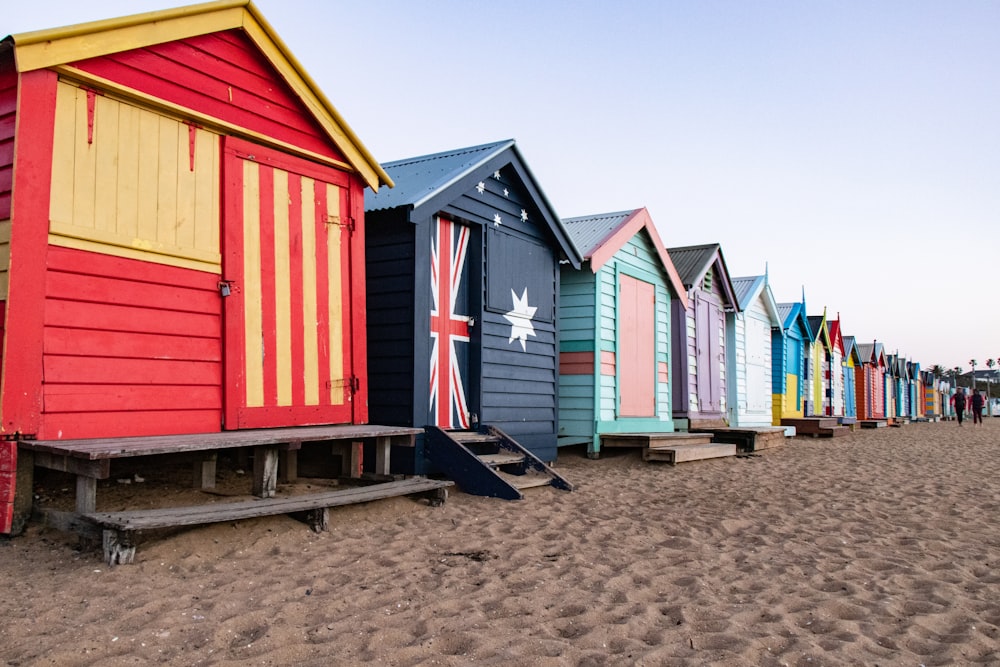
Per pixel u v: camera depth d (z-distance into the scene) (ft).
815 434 70.33
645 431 43.75
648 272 45.29
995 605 14.70
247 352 20.61
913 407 168.96
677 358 49.83
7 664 10.25
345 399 23.84
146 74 18.49
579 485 29.86
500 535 19.81
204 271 19.72
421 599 13.96
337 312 23.81
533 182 33.32
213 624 12.16
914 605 14.60
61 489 18.08
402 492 21.31
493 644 11.61
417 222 26.45
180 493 19.62
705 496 28.09
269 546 17.19
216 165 20.38
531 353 33.99
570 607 13.71
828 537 20.92
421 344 26.61
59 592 13.21
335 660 10.86
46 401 16.25
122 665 10.40
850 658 11.65
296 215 22.59
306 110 22.81
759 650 11.81
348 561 16.43
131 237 18.03
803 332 81.61
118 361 17.60
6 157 16.33
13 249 15.78
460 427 29.43
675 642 12.09
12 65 16.57
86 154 17.28
